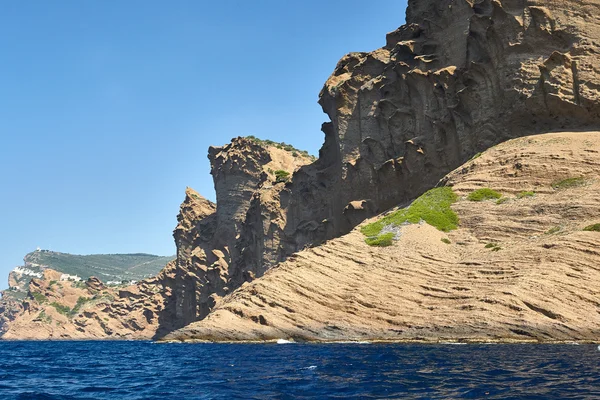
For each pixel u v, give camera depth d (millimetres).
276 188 120938
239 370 34875
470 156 78312
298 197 114625
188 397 25531
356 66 99812
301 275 63062
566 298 49094
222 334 61188
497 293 50969
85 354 74625
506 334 47844
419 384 26109
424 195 73500
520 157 68625
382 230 69062
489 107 76875
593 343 45312
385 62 97438
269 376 31188
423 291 56875
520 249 56000
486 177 69812
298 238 110375
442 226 66688
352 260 64500
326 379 28953
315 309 59188
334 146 109750
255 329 59406
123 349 89938
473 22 79625
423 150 83688
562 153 66750
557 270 51281
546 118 72875
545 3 75062
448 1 88312
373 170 91500
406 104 90000
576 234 54312
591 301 48906
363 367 33000
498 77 76562
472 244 62688
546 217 60844
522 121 74188
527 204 63406
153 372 37844
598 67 71188
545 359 33781
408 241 64875
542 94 72312
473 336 48844
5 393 29562
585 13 73750
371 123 94812
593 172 64188
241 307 62469
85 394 28578
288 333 57812
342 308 58438
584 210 58781
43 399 27250
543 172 66062
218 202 154000
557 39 74000
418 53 90438
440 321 51844
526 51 74688
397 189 86750
